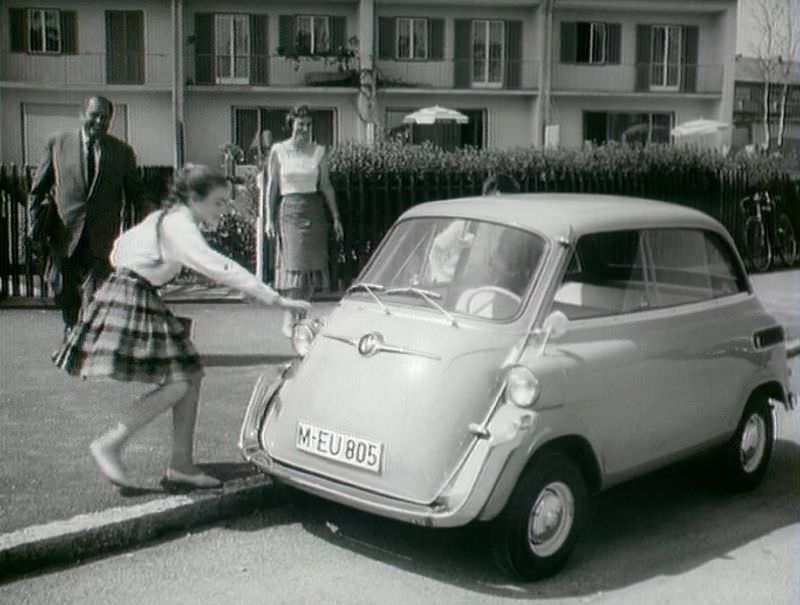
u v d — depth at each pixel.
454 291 5.46
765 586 5.11
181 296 12.36
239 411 7.50
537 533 5.06
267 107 37.53
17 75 36.09
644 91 40.47
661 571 5.29
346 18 37.66
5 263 11.91
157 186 12.51
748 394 6.37
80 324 5.59
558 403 5.01
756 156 17.88
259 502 5.91
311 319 6.09
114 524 5.30
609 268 5.62
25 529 5.16
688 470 7.00
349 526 5.79
